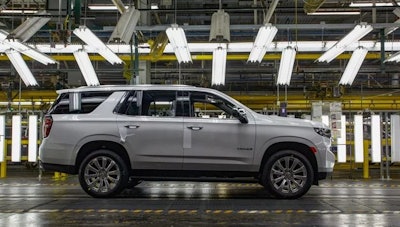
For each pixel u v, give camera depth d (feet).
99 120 24.58
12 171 49.96
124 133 24.40
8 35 33.09
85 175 24.54
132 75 46.24
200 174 24.58
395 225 17.28
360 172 48.52
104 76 77.20
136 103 25.00
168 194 27.17
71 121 24.66
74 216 19.11
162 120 24.61
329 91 63.36
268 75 76.74
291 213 19.94
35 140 40.06
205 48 41.09
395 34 52.80
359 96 64.69
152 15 52.65
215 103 25.12
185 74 72.38
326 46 41.91
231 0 51.19
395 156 39.65
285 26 39.65
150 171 24.61
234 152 24.31
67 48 42.70
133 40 44.45
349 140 46.26
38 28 35.45
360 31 34.09
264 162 24.61
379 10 40.27
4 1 36.86
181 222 17.80
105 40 53.06
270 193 25.25
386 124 40.32
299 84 73.82
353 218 18.72
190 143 24.35
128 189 29.68
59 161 24.45
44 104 63.72
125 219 18.43
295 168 24.47
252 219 18.45
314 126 24.80
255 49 38.63
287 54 41.63
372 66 67.77
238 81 76.54
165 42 45.55
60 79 63.52
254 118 24.73
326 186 32.53
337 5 38.04
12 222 17.83
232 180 25.39
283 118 25.09
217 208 21.35
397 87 70.49
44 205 22.18
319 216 19.17
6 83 63.98
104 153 24.56
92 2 46.78
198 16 55.47
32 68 67.72
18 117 40.93
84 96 25.13
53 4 36.73
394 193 27.91
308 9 37.01
